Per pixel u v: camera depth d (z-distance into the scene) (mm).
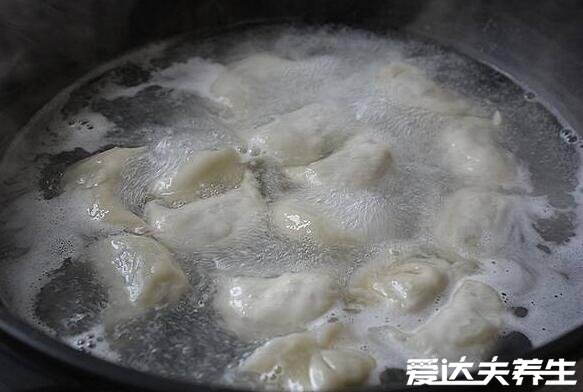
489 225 501
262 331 443
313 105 576
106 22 620
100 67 636
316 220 491
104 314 454
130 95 613
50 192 528
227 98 592
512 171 549
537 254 505
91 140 573
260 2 675
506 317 465
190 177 514
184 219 490
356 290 465
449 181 540
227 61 652
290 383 417
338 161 525
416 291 455
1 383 365
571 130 604
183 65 646
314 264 481
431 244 497
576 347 374
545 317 467
